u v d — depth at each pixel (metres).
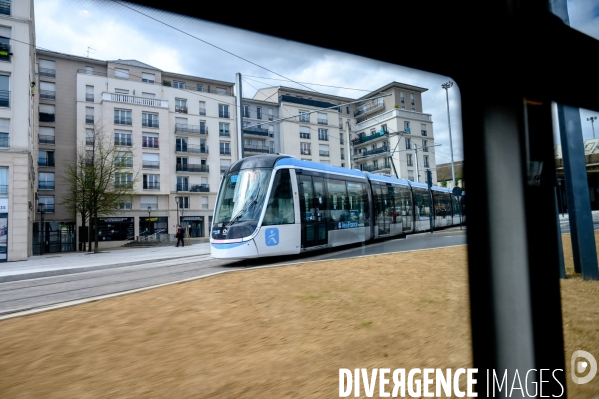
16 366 3.75
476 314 3.67
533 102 3.51
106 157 29.92
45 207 37.12
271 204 10.26
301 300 5.93
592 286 6.24
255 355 3.91
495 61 3.56
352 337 4.36
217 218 10.39
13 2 21.88
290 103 46.56
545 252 3.46
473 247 3.70
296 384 3.29
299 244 10.76
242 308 5.55
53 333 4.68
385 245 13.75
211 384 3.31
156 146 41.03
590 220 6.78
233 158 45.44
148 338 4.45
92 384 3.35
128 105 39.78
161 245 35.28
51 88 37.75
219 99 44.91
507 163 3.52
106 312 5.55
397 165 39.81
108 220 39.06
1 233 21.45
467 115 3.78
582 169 6.86
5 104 21.59
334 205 12.41
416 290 6.45
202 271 9.77
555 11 3.53
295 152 46.03
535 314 3.36
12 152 21.80
